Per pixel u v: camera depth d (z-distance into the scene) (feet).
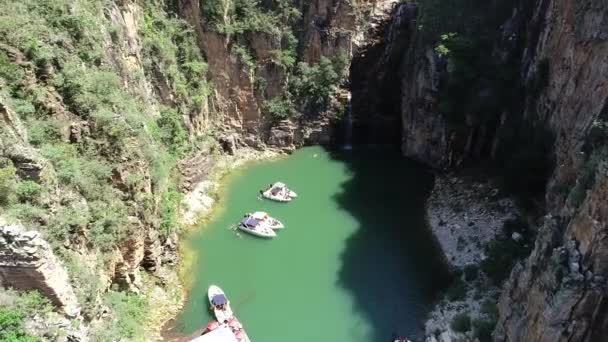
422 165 189.57
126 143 116.78
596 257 76.74
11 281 84.33
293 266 143.84
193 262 143.54
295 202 170.30
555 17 141.18
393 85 208.64
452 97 170.71
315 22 194.59
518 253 129.90
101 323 101.96
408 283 137.90
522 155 142.31
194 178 169.27
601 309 77.77
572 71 128.36
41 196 92.63
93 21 127.75
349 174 186.09
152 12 164.66
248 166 189.06
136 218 118.21
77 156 108.27
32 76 104.83
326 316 128.26
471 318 116.26
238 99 189.78
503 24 168.35
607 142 85.10
